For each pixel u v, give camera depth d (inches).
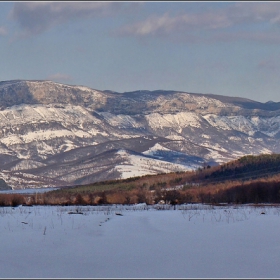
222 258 1446.9
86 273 1258.0
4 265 1358.3
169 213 2960.1
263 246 1651.1
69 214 2834.6
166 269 1301.7
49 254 1519.4
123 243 1727.4
